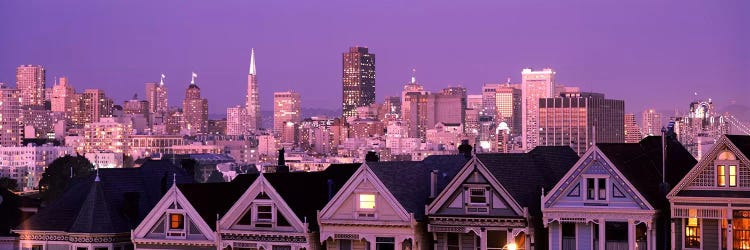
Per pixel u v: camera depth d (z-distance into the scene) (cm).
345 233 11788
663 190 11381
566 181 11206
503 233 11444
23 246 13512
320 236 11900
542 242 11644
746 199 10656
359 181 11750
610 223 11075
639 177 11381
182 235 12494
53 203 13688
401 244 11600
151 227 12638
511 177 11744
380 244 11681
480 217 11469
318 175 13050
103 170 13788
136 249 12656
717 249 10856
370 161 13288
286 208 12056
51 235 13388
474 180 11544
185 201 12494
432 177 11994
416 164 12519
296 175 12800
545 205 11262
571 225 11269
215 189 13038
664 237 11269
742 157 10700
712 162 10838
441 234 11719
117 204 13500
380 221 11631
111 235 13125
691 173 10894
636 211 10938
